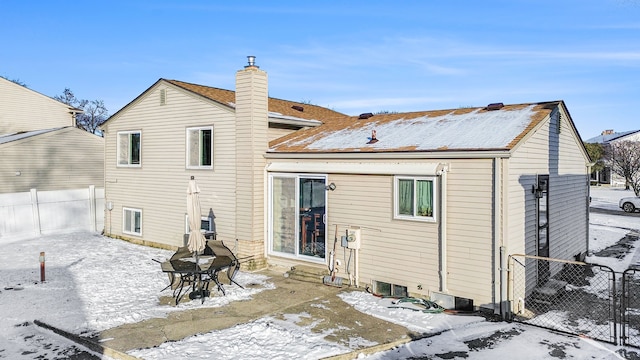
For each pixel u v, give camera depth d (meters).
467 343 7.66
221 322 8.66
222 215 14.15
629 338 8.00
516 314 9.20
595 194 39.69
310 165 12.09
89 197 19.81
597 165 50.47
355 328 8.36
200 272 10.17
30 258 14.41
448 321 8.77
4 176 20.97
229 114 13.78
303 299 10.15
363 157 10.93
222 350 7.34
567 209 12.95
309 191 12.34
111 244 16.75
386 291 10.79
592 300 10.33
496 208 8.89
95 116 60.62
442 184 9.59
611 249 16.25
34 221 18.09
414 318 8.94
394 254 10.54
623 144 45.06
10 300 10.21
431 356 7.15
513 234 9.23
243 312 9.26
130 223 17.31
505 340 7.80
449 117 12.34
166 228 15.91
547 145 11.19
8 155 21.12
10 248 15.92
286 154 12.62
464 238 9.41
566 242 12.87
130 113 16.92
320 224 12.10
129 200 17.25
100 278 12.04
